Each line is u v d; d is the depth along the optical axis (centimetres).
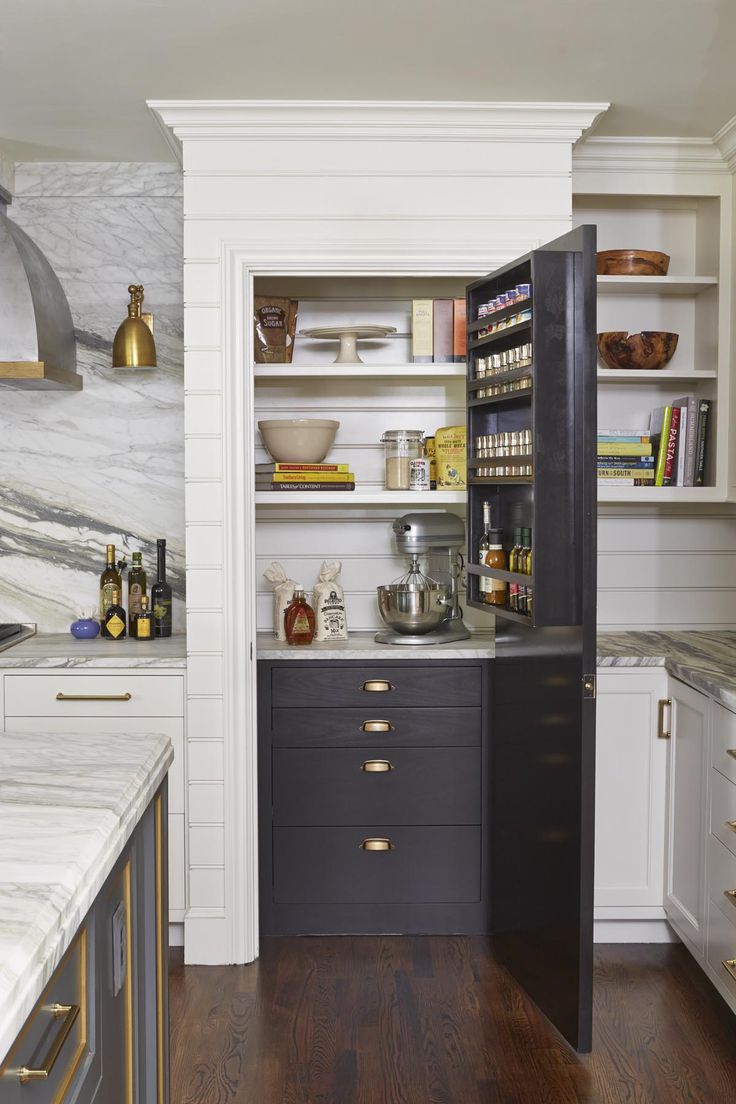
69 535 380
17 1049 111
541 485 261
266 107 307
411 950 326
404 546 348
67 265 374
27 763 177
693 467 352
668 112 319
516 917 306
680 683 309
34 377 326
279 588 355
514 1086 250
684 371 352
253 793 324
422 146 317
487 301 319
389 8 248
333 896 335
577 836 258
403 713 332
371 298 374
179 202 373
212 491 318
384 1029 277
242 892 321
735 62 281
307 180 316
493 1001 293
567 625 262
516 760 306
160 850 195
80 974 138
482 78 291
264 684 331
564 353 261
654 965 317
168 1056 203
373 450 376
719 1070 257
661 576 382
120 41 266
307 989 300
